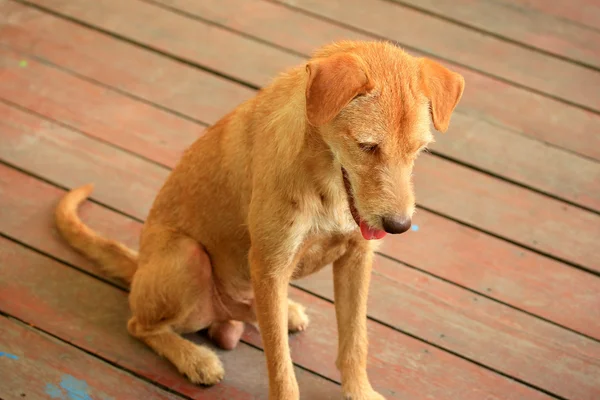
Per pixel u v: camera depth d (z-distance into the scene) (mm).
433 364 4414
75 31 6406
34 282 4695
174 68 6160
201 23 6547
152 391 4207
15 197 5160
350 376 4074
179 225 4203
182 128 5707
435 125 3340
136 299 4242
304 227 3641
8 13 6512
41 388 4160
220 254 4141
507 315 4684
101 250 4699
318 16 6668
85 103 5828
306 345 4484
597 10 6883
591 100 6113
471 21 6703
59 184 5266
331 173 3551
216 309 4328
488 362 4438
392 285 4797
